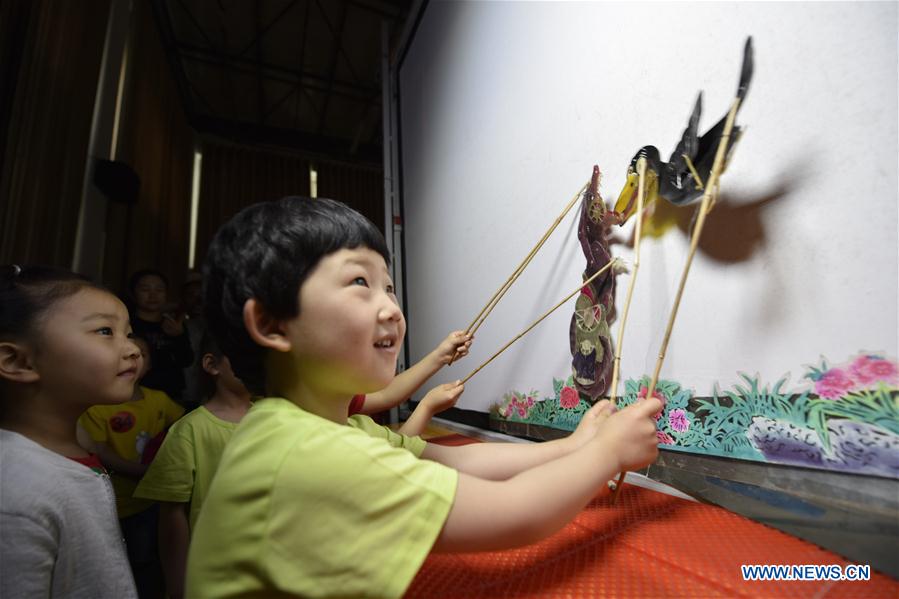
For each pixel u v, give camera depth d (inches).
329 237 14.7
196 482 29.2
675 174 20.6
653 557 16.3
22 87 63.4
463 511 12.2
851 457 15.8
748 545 16.4
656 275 24.7
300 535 12.0
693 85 23.1
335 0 120.6
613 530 19.0
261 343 14.8
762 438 18.8
